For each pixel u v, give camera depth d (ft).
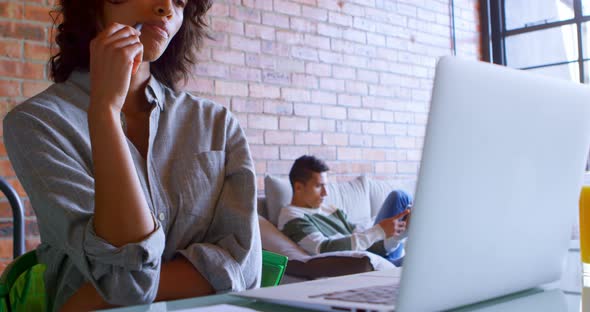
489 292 2.32
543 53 16.28
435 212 1.91
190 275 3.24
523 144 2.22
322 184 10.55
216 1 11.21
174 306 2.32
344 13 13.43
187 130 3.71
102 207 2.80
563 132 2.43
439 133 1.84
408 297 1.93
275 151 12.01
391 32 14.40
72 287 3.15
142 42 3.48
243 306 2.31
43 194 3.01
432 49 15.40
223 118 3.85
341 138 13.23
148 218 2.86
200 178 3.56
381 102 14.11
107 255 2.76
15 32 9.02
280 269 3.78
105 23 3.61
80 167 3.16
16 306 3.03
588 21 15.53
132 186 2.84
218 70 11.19
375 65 14.02
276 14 12.17
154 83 3.67
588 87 2.55
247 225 3.48
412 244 1.89
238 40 11.52
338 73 13.25
